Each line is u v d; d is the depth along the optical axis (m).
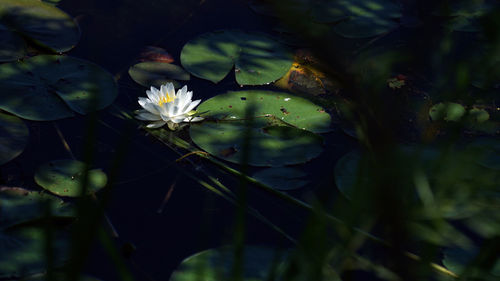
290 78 4.12
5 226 3.78
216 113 4.02
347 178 3.92
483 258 3.25
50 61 4.07
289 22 1.44
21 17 4.16
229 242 3.81
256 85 4.10
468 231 3.84
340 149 3.98
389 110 1.89
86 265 3.77
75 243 2.64
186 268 3.76
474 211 3.84
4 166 3.89
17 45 4.09
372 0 4.37
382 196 1.83
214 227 3.84
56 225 3.80
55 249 3.76
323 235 2.96
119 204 3.86
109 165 3.91
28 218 3.80
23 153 3.91
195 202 3.88
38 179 3.87
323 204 3.14
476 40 4.20
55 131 3.96
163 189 3.89
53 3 4.23
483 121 4.01
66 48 4.12
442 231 3.82
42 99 4.00
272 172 3.93
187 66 4.12
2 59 4.05
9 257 3.75
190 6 4.29
